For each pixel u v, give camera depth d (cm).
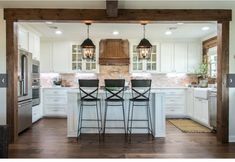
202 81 768
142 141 472
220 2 422
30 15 461
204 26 616
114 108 536
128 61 788
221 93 471
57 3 427
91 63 799
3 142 241
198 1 414
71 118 511
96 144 450
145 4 432
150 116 529
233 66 470
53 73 826
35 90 669
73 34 739
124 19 464
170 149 418
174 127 612
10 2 423
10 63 463
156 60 803
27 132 554
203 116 620
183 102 774
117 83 494
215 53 713
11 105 464
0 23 462
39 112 723
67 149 417
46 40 794
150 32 700
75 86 827
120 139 488
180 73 826
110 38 791
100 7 454
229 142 467
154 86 830
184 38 800
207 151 406
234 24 468
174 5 440
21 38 574
